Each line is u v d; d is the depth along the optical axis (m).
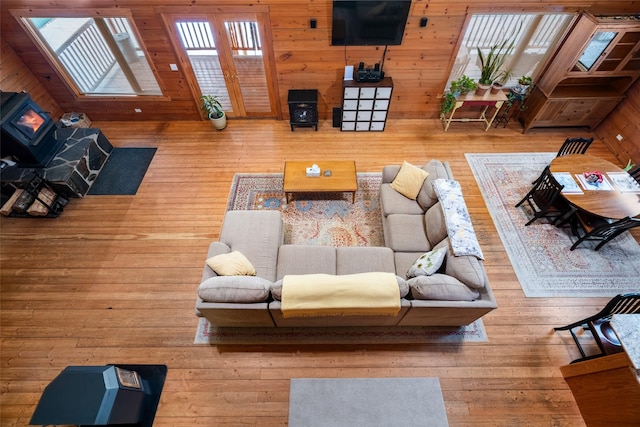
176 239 4.20
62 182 4.34
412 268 3.15
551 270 3.82
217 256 3.15
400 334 3.35
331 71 5.04
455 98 5.02
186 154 5.26
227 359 3.24
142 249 4.10
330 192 4.64
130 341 3.36
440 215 3.37
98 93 5.48
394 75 5.09
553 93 4.96
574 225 4.11
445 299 2.75
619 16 4.22
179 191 4.74
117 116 5.77
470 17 4.39
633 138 4.80
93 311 3.58
